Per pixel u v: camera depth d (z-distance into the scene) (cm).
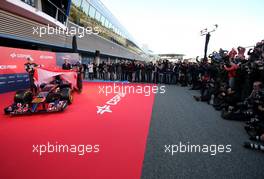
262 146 329
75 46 1425
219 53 983
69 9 1383
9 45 1122
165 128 432
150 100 781
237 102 544
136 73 1555
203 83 823
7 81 842
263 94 405
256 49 691
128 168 262
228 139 378
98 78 1798
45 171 250
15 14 941
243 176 250
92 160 281
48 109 521
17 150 309
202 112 599
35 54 1020
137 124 454
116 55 3394
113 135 380
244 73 627
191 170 262
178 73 1472
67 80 704
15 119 477
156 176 245
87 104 664
